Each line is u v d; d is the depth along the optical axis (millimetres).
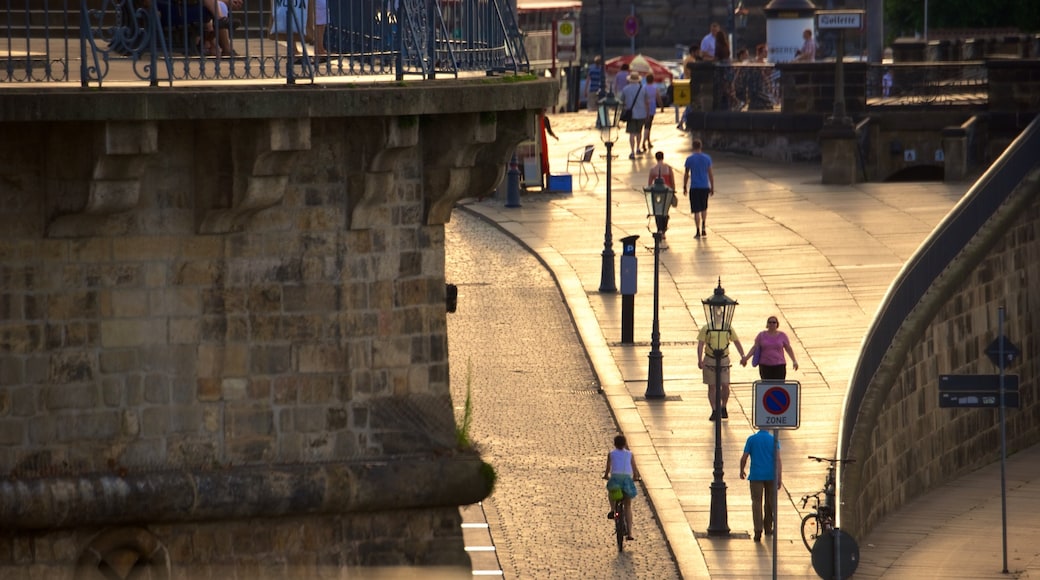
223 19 56031
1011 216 135250
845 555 82750
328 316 50938
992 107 181125
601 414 112812
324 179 50531
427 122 51469
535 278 145750
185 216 49219
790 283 139500
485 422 109688
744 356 112375
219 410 50031
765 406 86562
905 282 120438
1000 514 114688
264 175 48781
